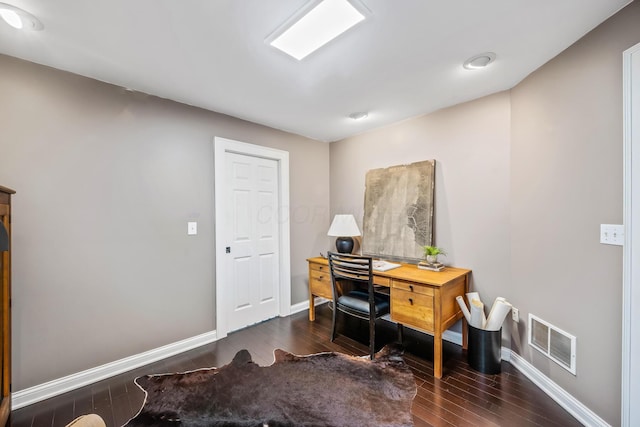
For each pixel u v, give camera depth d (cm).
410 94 228
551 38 157
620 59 137
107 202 204
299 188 340
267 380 194
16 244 172
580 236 159
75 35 151
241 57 173
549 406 168
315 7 131
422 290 206
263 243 308
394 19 139
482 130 232
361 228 331
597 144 149
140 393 183
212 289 260
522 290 205
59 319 185
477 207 236
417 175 273
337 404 169
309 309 322
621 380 137
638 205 130
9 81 170
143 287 220
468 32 151
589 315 154
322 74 195
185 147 243
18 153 172
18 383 171
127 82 204
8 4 127
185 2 127
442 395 178
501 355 218
